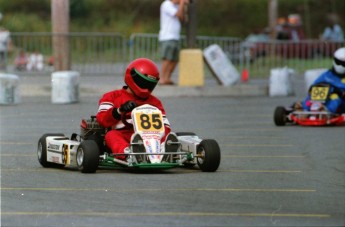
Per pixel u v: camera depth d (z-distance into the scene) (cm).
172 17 8150
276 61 10750
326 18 18400
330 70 5962
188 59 8512
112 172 3734
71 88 7581
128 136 3725
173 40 8225
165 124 3772
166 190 3303
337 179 3684
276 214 2877
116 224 2700
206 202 3075
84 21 16850
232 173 3794
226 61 8838
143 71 3719
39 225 2683
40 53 10050
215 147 3762
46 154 3894
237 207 2995
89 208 2942
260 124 6056
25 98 8125
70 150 3716
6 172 3753
